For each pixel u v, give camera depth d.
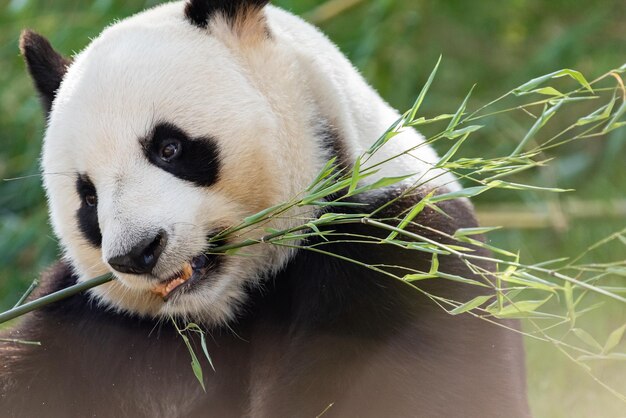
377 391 4.70
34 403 4.81
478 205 5.88
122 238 4.63
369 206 4.77
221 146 4.72
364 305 4.73
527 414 4.81
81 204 4.75
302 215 4.77
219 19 4.79
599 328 5.45
